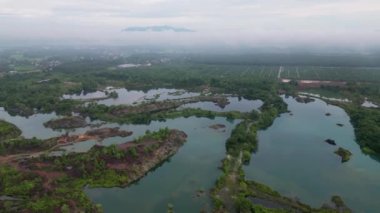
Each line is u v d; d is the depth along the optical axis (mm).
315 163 135625
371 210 102500
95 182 115938
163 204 105062
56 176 117562
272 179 121312
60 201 100562
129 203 105625
